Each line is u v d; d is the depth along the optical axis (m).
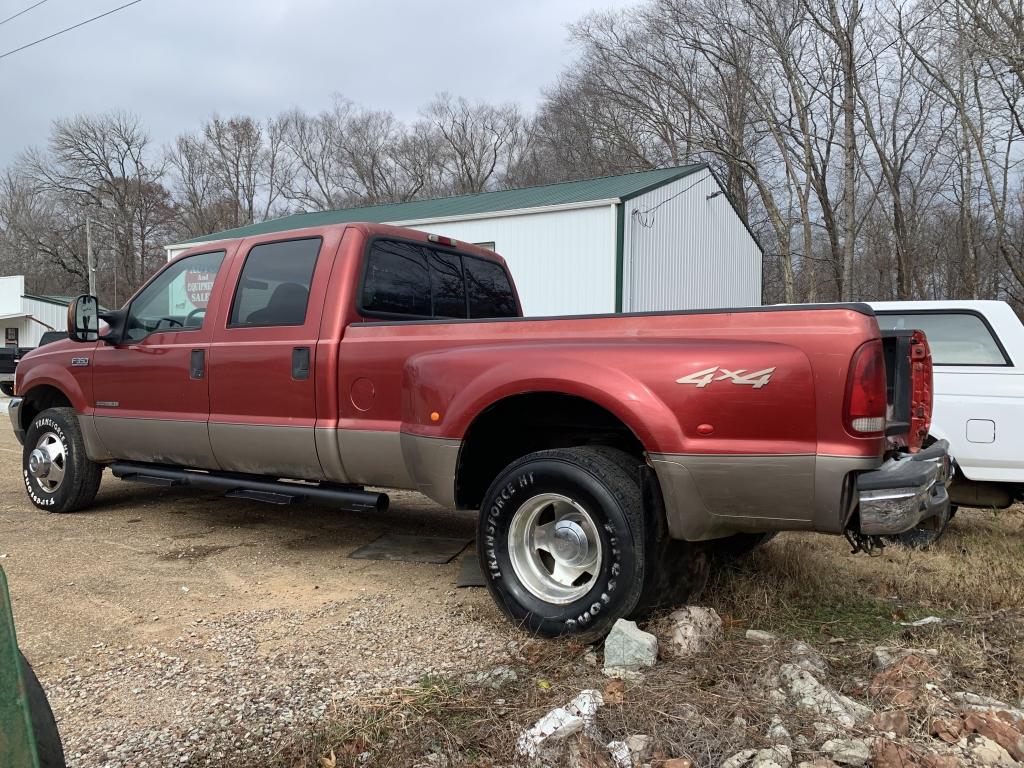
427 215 17.09
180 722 2.66
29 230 52.50
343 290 4.30
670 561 3.24
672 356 3.06
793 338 2.90
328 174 58.44
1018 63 15.14
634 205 15.34
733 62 27.05
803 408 2.85
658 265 16.55
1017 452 4.94
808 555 4.43
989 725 2.37
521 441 3.92
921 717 2.46
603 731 2.42
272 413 4.45
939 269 26.36
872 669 2.89
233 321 4.71
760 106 26.00
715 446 2.96
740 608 3.64
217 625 3.59
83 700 2.84
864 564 4.46
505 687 2.84
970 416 5.07
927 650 3.00
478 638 3.40
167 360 4.97
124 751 2.47
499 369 3.42
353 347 4.14
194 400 4.83
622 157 34.66
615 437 3.69
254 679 2.99
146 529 5.42
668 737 2.36
